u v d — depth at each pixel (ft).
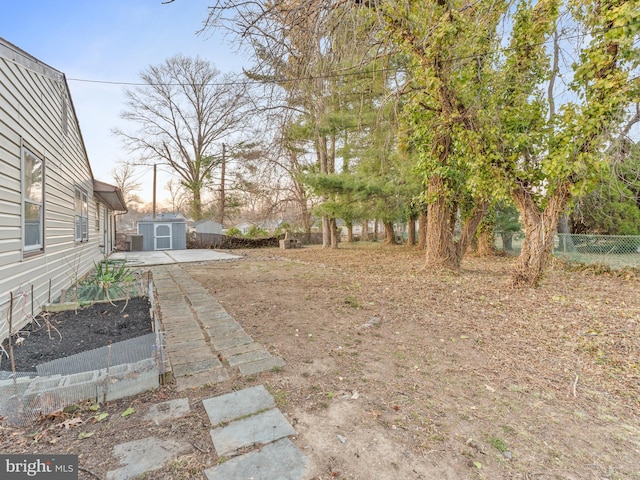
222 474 4.83
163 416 6.32
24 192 11.84
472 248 40.75
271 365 8.63
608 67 13.88
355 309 14.14
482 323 12.15
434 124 19.83
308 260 34.19
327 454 5.28
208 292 17.79
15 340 10.02
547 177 16.72
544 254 17.66
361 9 13.62
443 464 5.08
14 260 10.89
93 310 13.61
